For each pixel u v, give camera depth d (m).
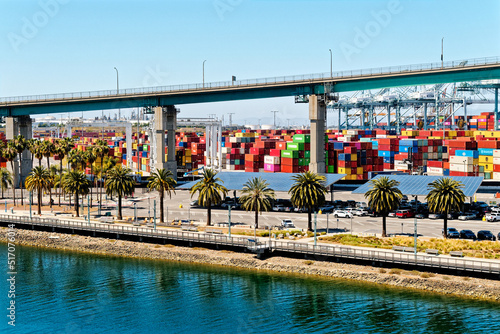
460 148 189.62
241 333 74.75
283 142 196.38
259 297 85.94
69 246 118.31
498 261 87.69
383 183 105.06
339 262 96.62
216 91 185.88
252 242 102.31
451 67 158.50
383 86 168.62
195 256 105.00
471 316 76.88
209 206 121.56
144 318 80.19
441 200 102.38
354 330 74.88
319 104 175.12
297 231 112.44
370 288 87.06
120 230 117.50
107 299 87.38
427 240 101.56
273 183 144.88
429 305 80.56
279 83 178.00
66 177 145.38
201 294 88.12
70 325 78.62
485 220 120.38
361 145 194.75
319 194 110.69
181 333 75.62
